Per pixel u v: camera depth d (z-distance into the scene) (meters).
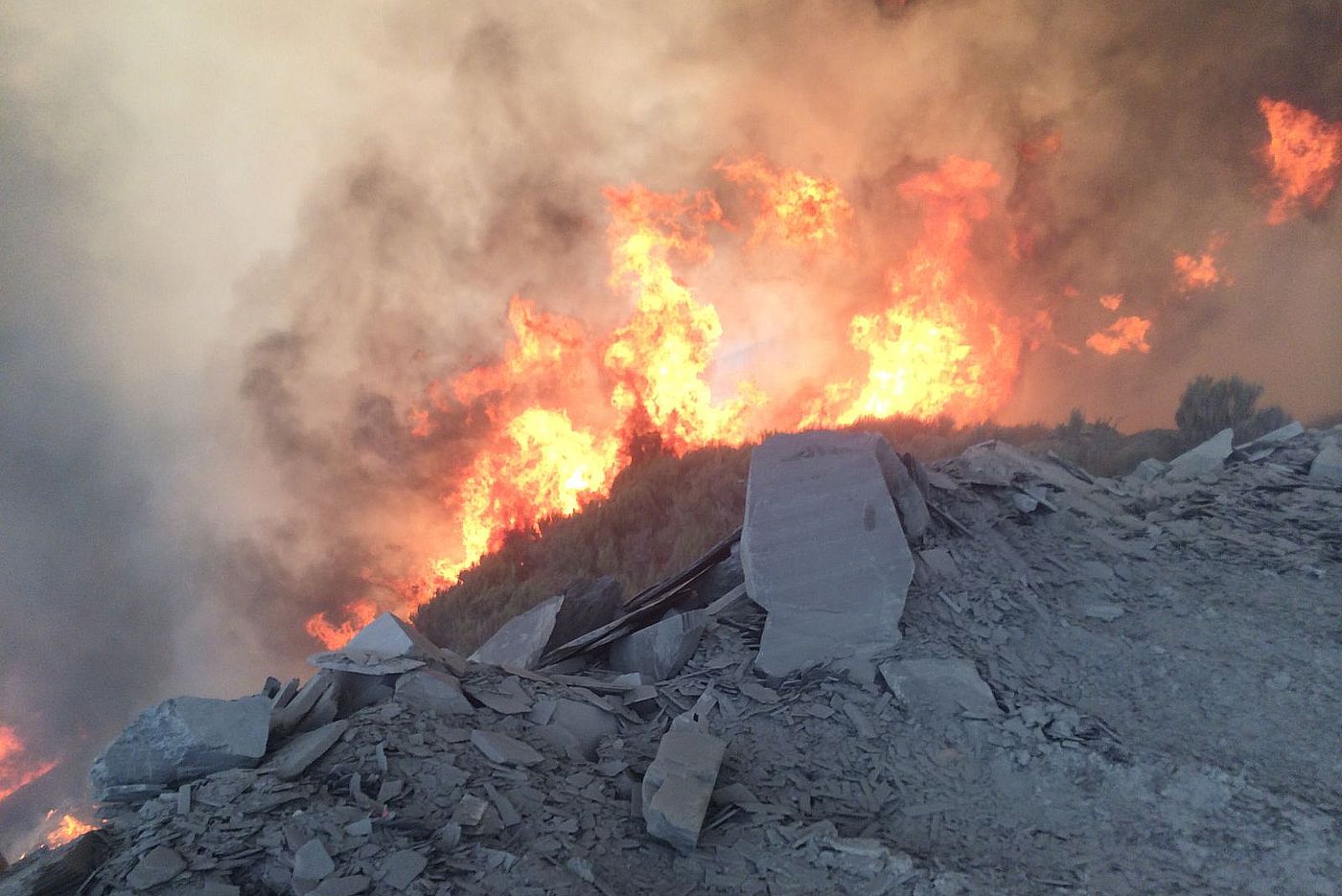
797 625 6.44
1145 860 4.36
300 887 3.70
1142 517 8.17
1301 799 4.56
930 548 7.31
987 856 4.48
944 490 8.12
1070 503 8.14
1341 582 6.60
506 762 4.96
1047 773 5.10
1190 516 8.07
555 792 4.80
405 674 5.55
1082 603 6.76
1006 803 4.94
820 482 7.14
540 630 7.19
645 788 4.77
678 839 4.41
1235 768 4.87
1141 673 5.91
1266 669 5.72
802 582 6.63
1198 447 9.64
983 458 8.91
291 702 5.24
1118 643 6.23
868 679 6.02
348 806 4.31
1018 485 8.34
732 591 7.35
